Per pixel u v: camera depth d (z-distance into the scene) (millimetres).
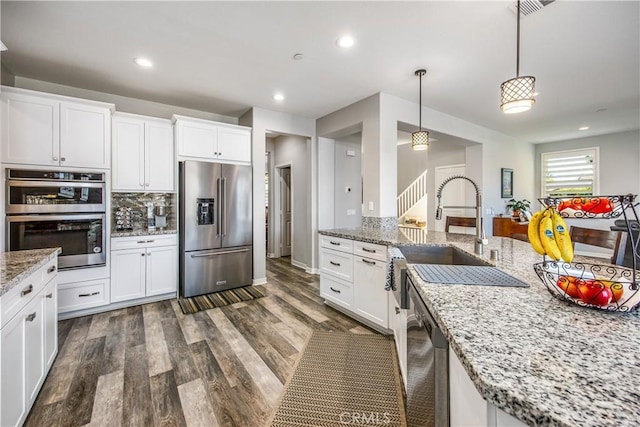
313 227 4727
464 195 5551
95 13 2041
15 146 2578
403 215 7875
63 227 2768
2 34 2291
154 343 2348
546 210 1048
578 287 852
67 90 3275
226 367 2018
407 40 2385
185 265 3428
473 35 2312
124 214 3506
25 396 1485
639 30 2240
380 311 2475
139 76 3047
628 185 5426
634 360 572
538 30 2238
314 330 2607
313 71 2939
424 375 998
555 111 4211
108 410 1595
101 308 3014
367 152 3654
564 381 509
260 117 4078
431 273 1280
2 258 1768
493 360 581
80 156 2873
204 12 2037
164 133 3492
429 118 4090
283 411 1604
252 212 3994
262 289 3838
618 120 4684
